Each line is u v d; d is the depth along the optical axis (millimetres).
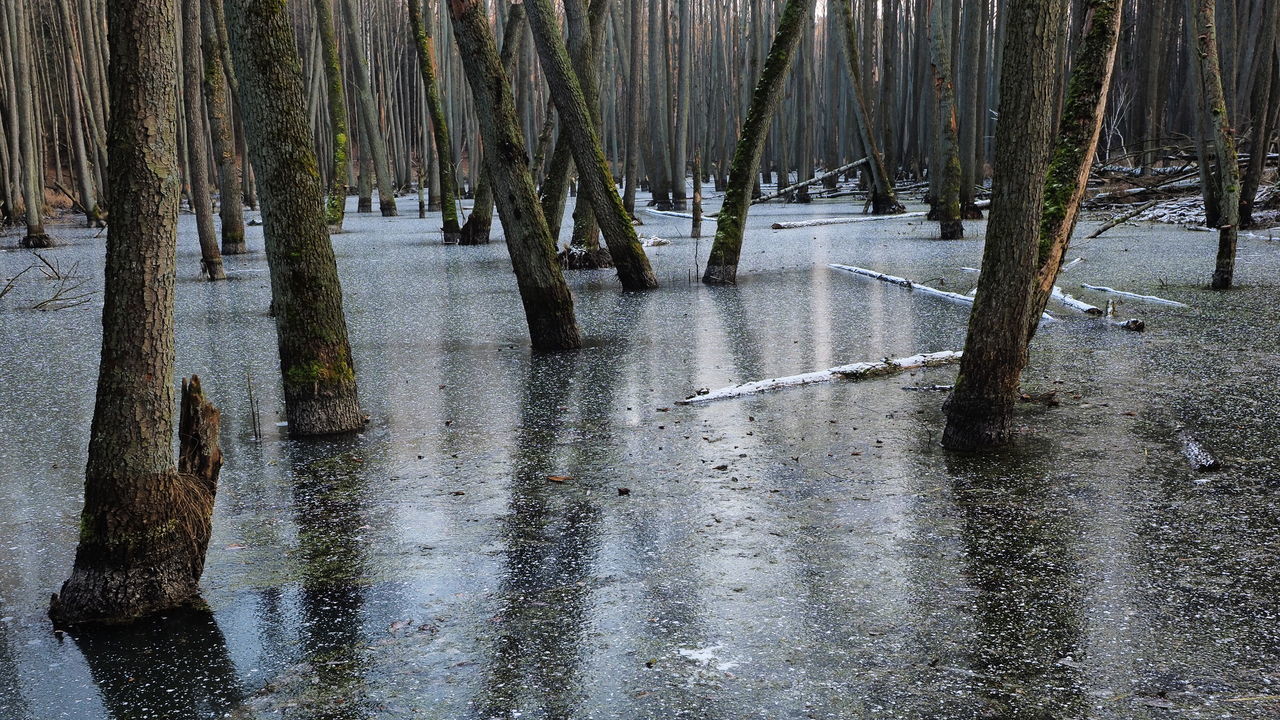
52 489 5125
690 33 36438
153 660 3240
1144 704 2809
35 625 3527
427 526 4434
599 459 5367
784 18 11766
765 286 11859
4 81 25266
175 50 3467
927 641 3223
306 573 3938
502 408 6527
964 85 20422
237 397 6973
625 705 2877
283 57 5656
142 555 3602
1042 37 4812
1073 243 15641
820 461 5211
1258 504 4426
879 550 3998
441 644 3301
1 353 8773
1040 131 4992
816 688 2941
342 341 6086
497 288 12367
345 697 2973
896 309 9938
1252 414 5875
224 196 17734
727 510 4516
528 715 2840
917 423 5895
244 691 3031
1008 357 5273
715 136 37938
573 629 3381
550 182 13594
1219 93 10250
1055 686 2924
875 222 21453
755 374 7266
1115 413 5988
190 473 3816
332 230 22688
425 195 44312
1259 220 17031
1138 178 22031
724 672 3055
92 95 27922
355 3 28391
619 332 9133
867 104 28828
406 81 44625
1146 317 9133
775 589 3652
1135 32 24656
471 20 7898
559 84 11375
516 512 4582
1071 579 3682
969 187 20891
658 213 26500
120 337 3496
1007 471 4969
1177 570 3740
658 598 3605
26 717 2904
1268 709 2764
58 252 18688
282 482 5129
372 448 5703
